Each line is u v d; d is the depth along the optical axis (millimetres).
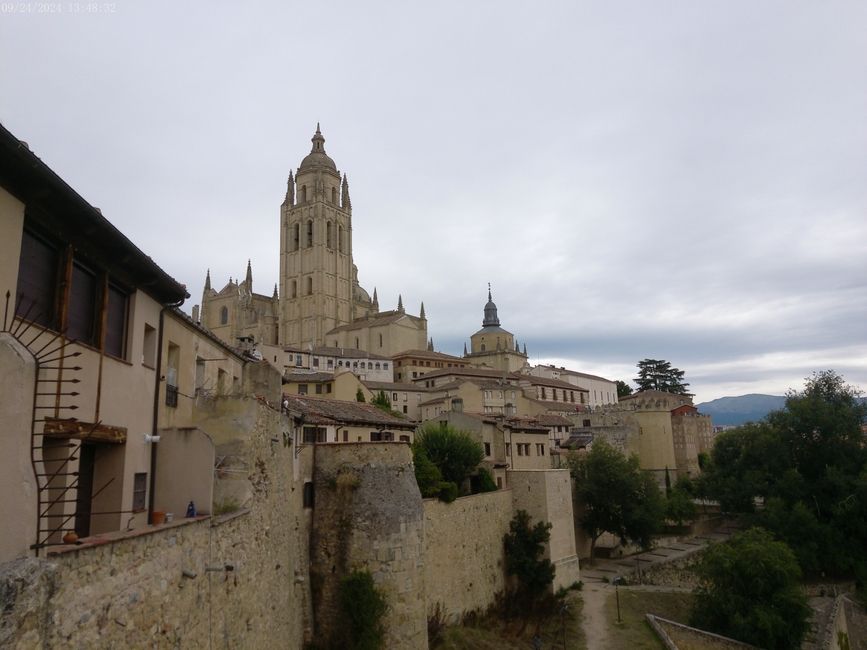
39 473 11266
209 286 185375
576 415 116312
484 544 54469
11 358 10453
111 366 17562
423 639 35219
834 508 74062
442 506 48656
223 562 18094
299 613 32000
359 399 87438
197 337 26594
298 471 33688
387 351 161000
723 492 85562
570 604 57375
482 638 46938
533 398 130625
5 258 12648
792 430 84062
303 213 189375
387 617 34125
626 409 111938
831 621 58469
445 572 47656
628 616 55250
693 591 60406
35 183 13133
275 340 181000
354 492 35688
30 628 8898
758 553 55062
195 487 20219
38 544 10117
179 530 14852
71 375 15258
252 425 23172
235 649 19016
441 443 57312
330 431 45938
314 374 88125
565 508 63719
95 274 17188
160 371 21438
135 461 19078
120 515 17734
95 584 11031
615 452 77750
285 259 190125
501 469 64750
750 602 53875
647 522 72562
